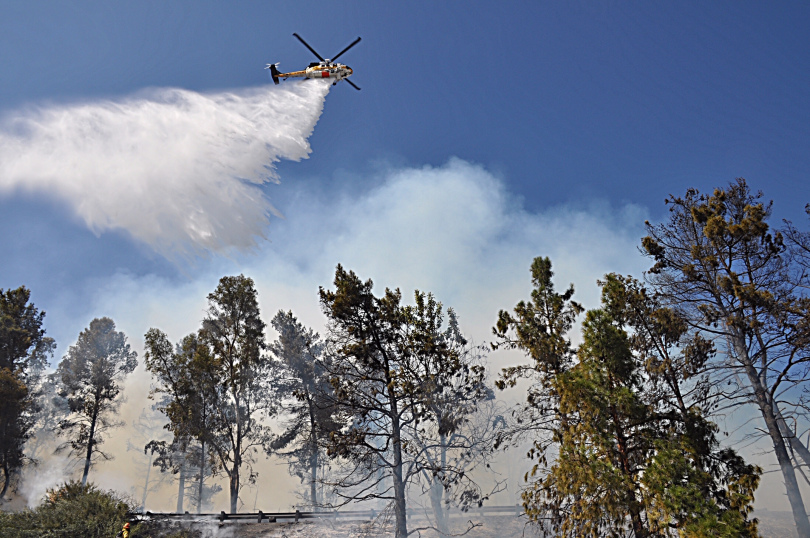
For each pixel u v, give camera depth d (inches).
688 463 598.2
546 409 771.4
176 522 996.6
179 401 1438.2
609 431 655.1
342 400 946.1
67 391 1656.0
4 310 1571.1
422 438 941.8
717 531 528.1
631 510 589.6
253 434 1497.3
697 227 888.3
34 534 869.2
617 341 680.4
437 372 952.9
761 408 773.9
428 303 996.6
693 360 786.8
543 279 823.7
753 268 845.2
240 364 1455.5
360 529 982.4
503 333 821.2
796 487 741.3
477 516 1034.7
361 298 940.6
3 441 1402.6
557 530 693.9
